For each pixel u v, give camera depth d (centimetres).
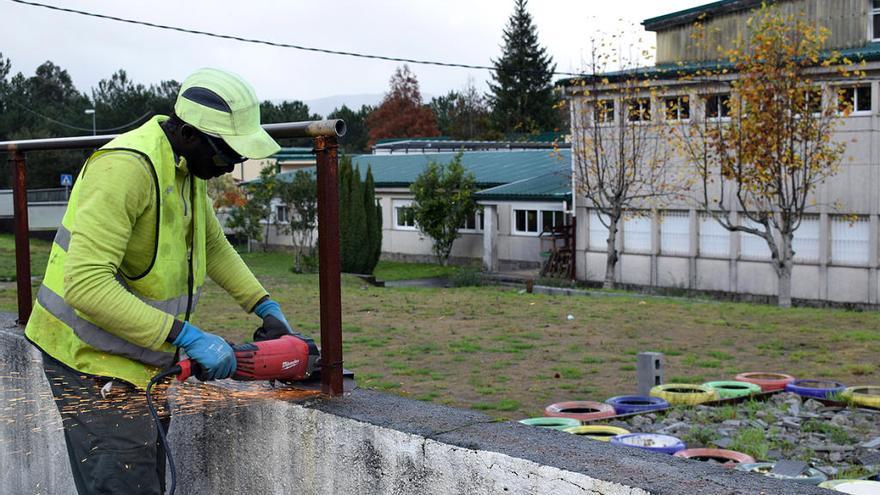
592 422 792
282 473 285
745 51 2722
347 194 3083
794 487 194
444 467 232
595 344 1385
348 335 1471
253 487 296
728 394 901
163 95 6988
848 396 868
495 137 8162
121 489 289
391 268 3597
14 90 7044
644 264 2809
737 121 2298
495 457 220
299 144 7306
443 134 9494
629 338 1452
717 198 2619
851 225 2367
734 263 2597
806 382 952
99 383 289
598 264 2950
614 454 219
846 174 2353
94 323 280
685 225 2708
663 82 2645
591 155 2894
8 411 407
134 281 283
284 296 2009
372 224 3127
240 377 274
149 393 262
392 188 3938
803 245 2458
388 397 284
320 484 271
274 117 7694
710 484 195
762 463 594
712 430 731
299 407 276
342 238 3075
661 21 2997
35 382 384
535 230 3403
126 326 261
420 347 1341
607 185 2875
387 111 8819
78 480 300
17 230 427
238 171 5084
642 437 643
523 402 966
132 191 268
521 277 3117
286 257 3969
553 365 1195
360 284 2659
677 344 1384
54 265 297
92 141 380
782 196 2239
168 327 263
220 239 325
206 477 315
